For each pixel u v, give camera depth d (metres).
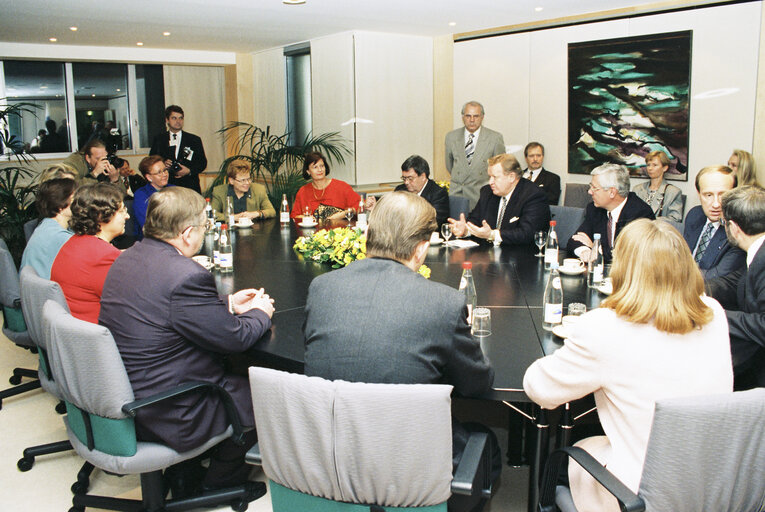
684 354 1.53
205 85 8.96
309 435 1.47
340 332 1.64
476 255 3.62
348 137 6.77
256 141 8.36
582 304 2.45
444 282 3.00
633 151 5.58
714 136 5.07
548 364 1.70
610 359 1.56
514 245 3.92
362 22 5.91
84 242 2.67
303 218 4.78
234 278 3.14
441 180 7.29
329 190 5.27
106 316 2.11
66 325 1.96
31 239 3.11
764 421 1.35
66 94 8.25
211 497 2.37
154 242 2.15
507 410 3.24
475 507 1.87
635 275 1.55
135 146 8.80
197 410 2.09
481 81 6.64
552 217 4.28
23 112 8.00
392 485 1.46
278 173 7.54
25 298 2.46
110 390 1.94
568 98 5.94
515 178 4.07
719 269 2.77
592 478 1.65
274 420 1.52
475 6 5.16
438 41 6.99
